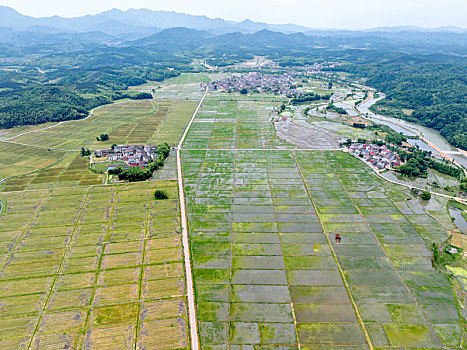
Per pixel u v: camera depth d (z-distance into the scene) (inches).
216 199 4761.3
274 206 4584.2
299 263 3476.9
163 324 2760.8
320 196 4867.1
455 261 3521.2
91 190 5017.2
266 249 3688.5
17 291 3095.5
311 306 2942.9
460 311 2901.1
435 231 4050.2
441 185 5339.6
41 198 4778.5
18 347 2568.9
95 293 3078.2
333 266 3435.0
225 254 3604.8
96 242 3806.6
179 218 4276.6
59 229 4045.3
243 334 2672.2
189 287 3144.7
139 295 3053.6
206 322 2783.0
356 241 3841.0
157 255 3585.1
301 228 4079.7
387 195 4923.7
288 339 2630.4
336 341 2615.7
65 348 2559.1
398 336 2659.9
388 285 3186.5
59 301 2987.2
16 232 3986.2
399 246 3762.3
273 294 3070.9
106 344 2588.6
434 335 2672.2
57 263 3464.6
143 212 4421.8
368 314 2864.2
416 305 2962.6
